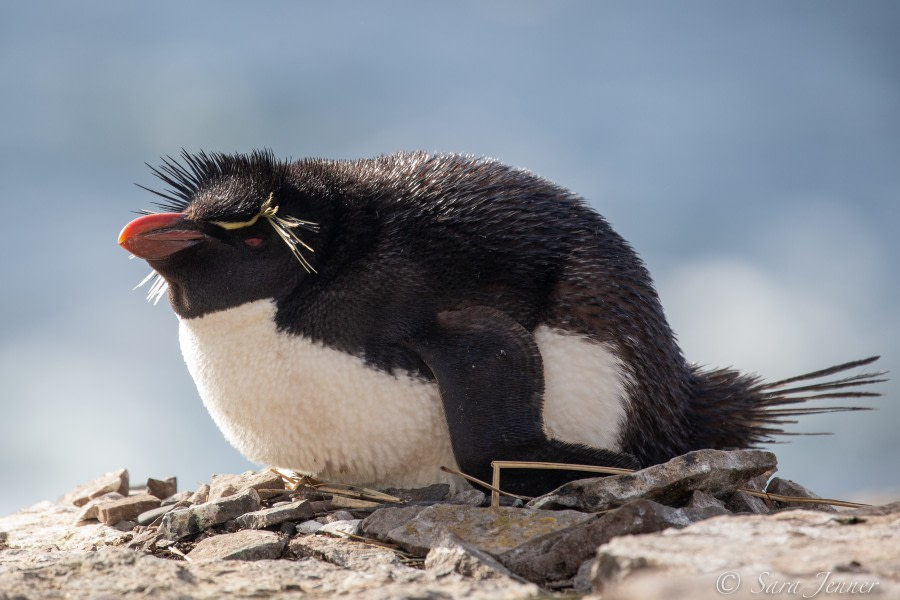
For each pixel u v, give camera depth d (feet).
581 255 27.35
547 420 26.30
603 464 25.25
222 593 19.43
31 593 19.16
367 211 27.14
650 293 28.30
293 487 28.22
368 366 25.95
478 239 26.73
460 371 25.11
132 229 26.18
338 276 26.43
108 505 29.19
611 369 26.61
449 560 20.80
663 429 27.81
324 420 26.40
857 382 30.19
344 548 22.77
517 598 18.40
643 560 17.20
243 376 26.71
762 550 17.57
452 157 29.14
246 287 26.48
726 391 30.14
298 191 27.07
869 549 17.56
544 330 26.53
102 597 18.74
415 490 27.43
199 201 26.91
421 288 26.12
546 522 22.98
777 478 28.12
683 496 24.43
